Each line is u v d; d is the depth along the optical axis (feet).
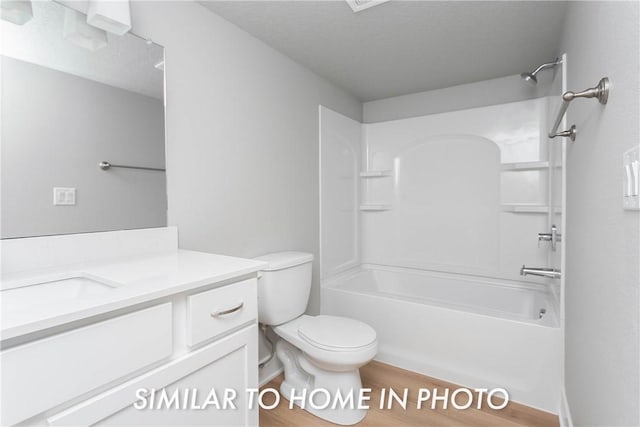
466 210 8.84
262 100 6.42
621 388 2.46
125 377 2.60
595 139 3.29
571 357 4.80
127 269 3.47
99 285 3.21
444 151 9.14
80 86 3.83
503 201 8.25
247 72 6.07
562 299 5.44
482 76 8.29
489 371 6.06
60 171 3.66
